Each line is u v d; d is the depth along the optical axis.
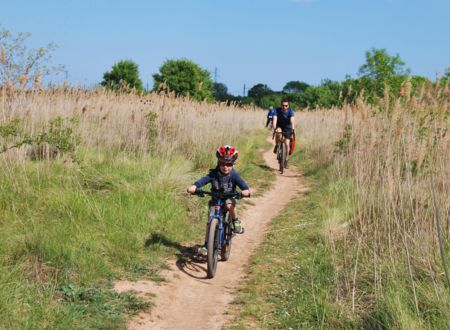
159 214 8.13
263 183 12.77
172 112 13.94
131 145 11.85
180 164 11.45
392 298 5.00
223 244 6.89
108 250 6.44
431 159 6.63
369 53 28.77
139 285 5.77
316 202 10.04
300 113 30.48
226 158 6.55
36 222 6.56
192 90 42.38
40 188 7.74
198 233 8.12
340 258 6.58
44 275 5.39
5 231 6.10
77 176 8.80
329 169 12.93
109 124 12.03
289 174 14.42
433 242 5.97
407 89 6.98
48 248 5.75
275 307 5.48
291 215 9.57
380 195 6.99
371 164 7.68
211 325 5.04
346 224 7.84
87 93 13.47
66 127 9.34
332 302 5.34
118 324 4.71
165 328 4.89
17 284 4.82
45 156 9.45
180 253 7.10
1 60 9.13
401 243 6.17
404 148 6.84
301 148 19.06
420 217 6.22
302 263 6.70
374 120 8.30
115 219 7.39
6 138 8.09
